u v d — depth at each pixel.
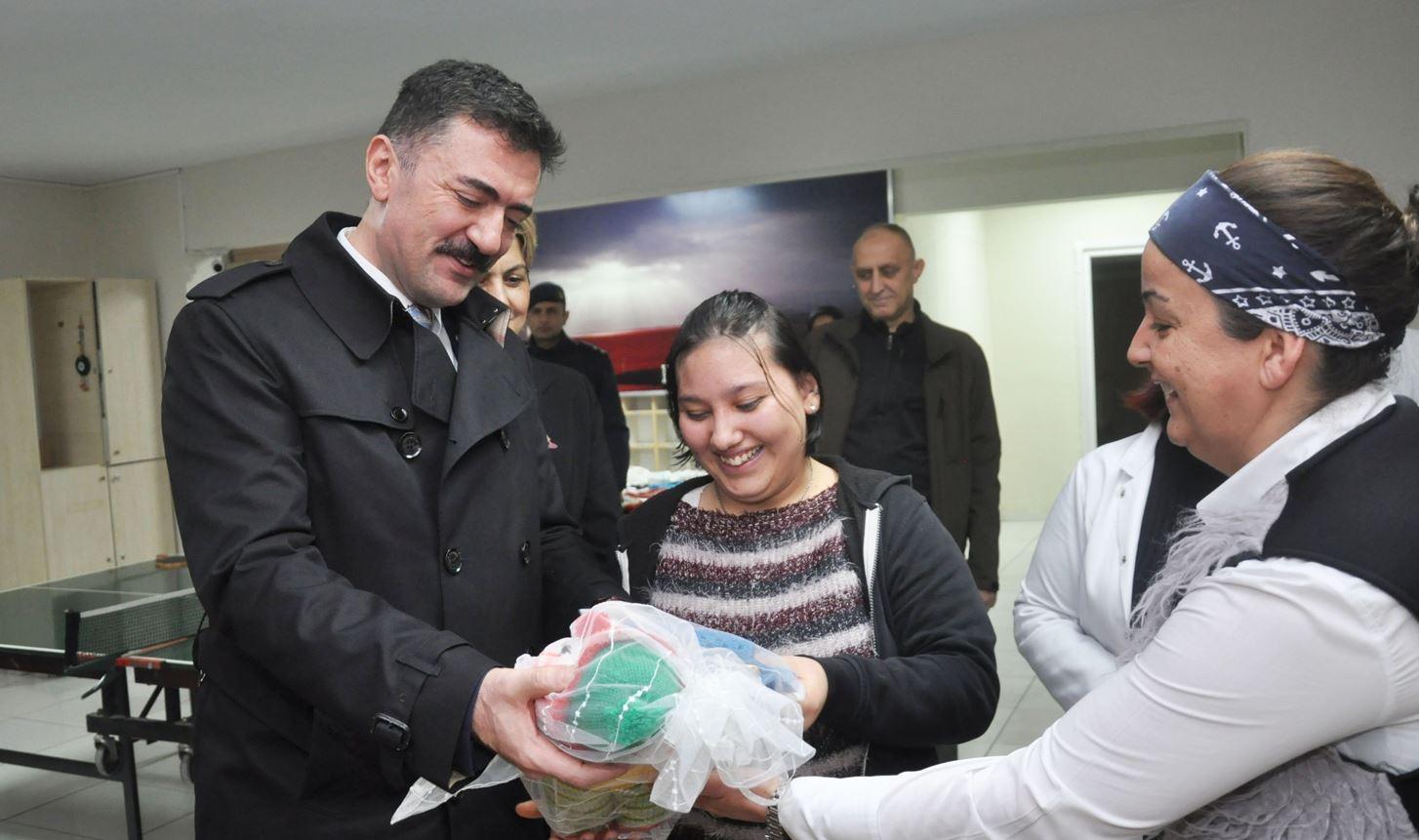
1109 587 1.47
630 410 5.98
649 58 5.12
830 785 1.05
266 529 1.17
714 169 5.59
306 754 1.25
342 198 6.59
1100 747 0.89
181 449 1.23
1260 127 4.52
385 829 1.26
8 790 3.94
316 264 1.31
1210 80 4.59
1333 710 0.82
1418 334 1.54
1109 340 9.56
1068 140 4.83
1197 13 4.59
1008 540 8.65
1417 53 4.28
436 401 1.32
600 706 0.97
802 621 1.38
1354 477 0.86
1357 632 0.80
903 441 3.69
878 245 3.65
